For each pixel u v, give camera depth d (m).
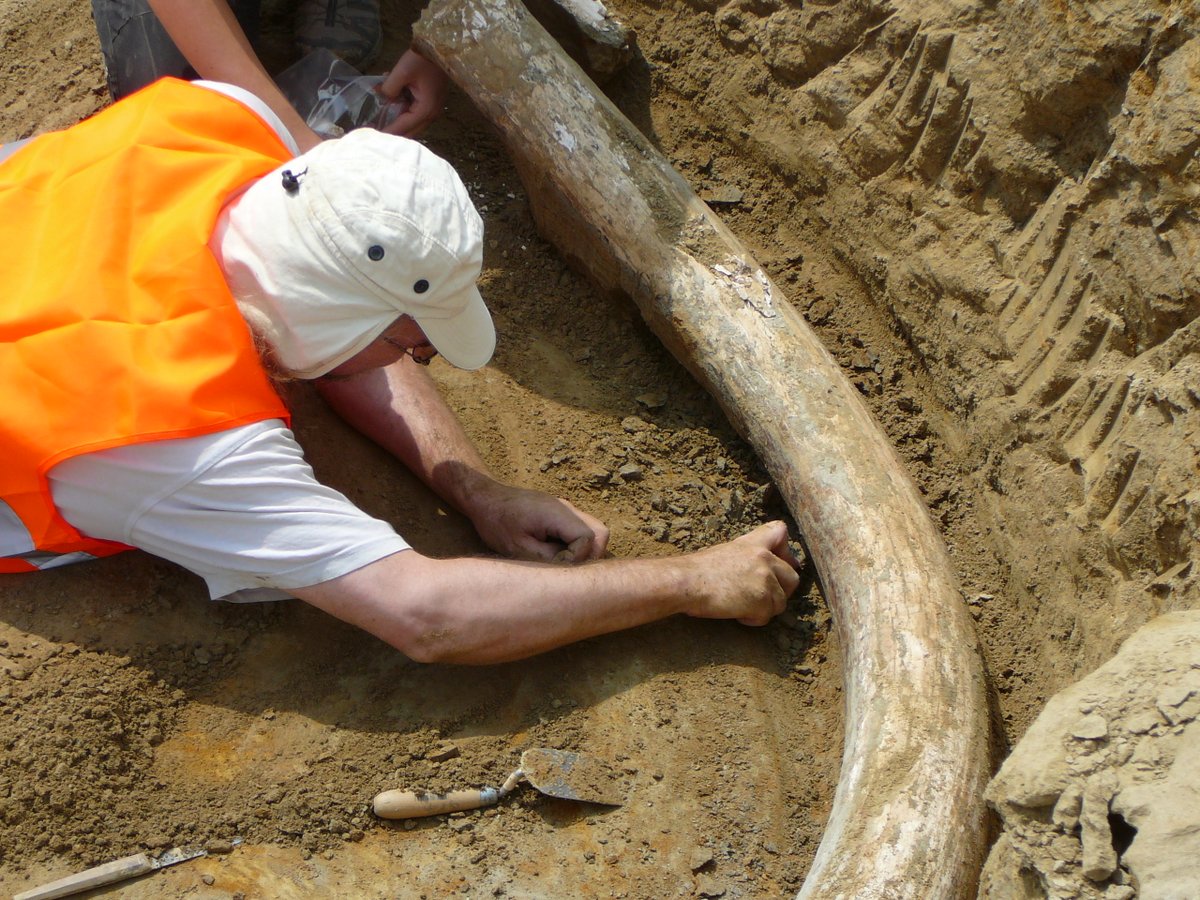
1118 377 2.31
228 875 2.07
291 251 2.02
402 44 3.79
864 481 2.46
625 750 2.32
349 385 2.69
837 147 3.12
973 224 2.75
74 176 2.22
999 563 2.62
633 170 2.96
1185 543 2.10
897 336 3.04
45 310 2.01
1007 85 2.60
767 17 3.33
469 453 2.70
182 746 2.23
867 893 1.84
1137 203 2.26
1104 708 1.69
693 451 2.92
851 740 2.14
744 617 2.49
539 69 3.02
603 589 2.30
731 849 2.20
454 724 2.32
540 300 3.26
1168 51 2.21
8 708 2.14
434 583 2.12
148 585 2.35
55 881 2.00
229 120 2.35
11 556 2.23
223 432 1.99
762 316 2.75
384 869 2.12
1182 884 1.47
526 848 2.18
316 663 2.37
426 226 2.02
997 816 2.01
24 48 3.87
